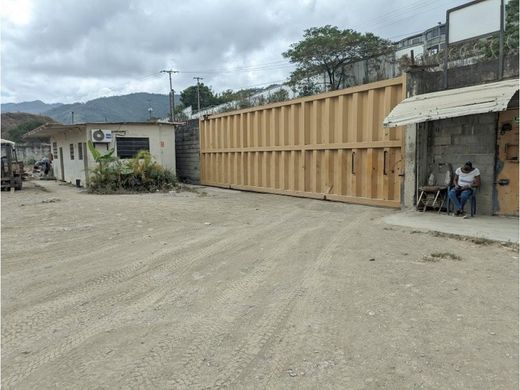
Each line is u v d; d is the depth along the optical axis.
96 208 11.56
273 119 14.84
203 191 17.02
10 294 4.75
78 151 20.80
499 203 8.73
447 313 3.97
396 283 4.84
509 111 8.43
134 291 4.78
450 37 9.27
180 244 7.04
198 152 20.11
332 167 12.72
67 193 16.94
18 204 13.06
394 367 3.04
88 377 3.01
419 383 2.84
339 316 3.96
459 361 3.11
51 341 3.59
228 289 4.78
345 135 12.12
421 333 3.57
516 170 8.45
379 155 11.17
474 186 8.72
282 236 7.55
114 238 7.59
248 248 6.69
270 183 15.41
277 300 4.40
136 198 14.33
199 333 3.67
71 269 5.69
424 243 6.78
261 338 3.55
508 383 2.82
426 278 4.99
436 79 9.74
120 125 19.30
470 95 8.05
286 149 14.31
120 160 18.08
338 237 7.35
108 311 4.21
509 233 7.13
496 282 4.82
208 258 6.12
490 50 10.54
